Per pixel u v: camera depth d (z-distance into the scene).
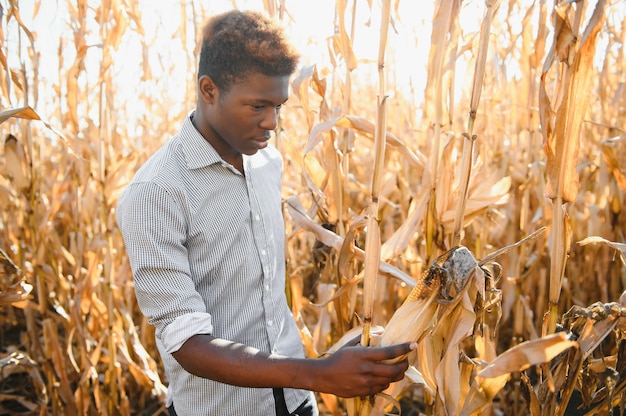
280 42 1.12
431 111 1.54
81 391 2.46
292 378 1.07
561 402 1.36
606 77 3.03
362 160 4.48
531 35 2.46
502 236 2.86
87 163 2.46
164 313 1.12
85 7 2.27
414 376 1.33
